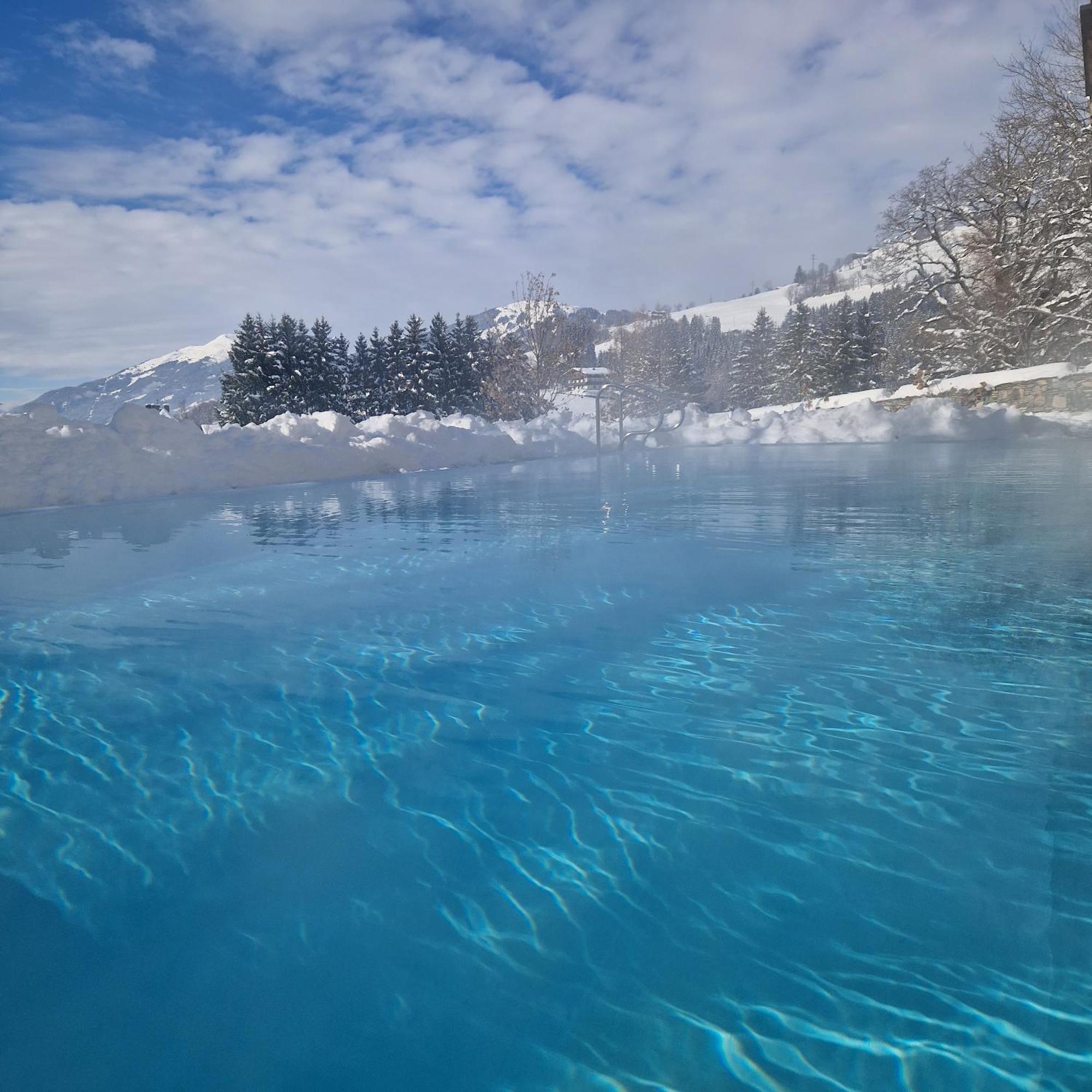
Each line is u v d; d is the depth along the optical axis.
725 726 1.88
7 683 2.32
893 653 2.36
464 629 2.80
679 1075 0.90
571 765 1.71
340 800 1.59
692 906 1.21
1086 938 1.10
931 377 26.28
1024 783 1.56
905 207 23.33
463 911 1.22
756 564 3.70
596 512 5.81
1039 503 5.36
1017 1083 0.87
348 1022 1.01
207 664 2.47
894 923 1.15
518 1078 0.91
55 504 6.86
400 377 41.31
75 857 1.40
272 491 8.07
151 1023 1.01
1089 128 17.69
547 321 31.48
